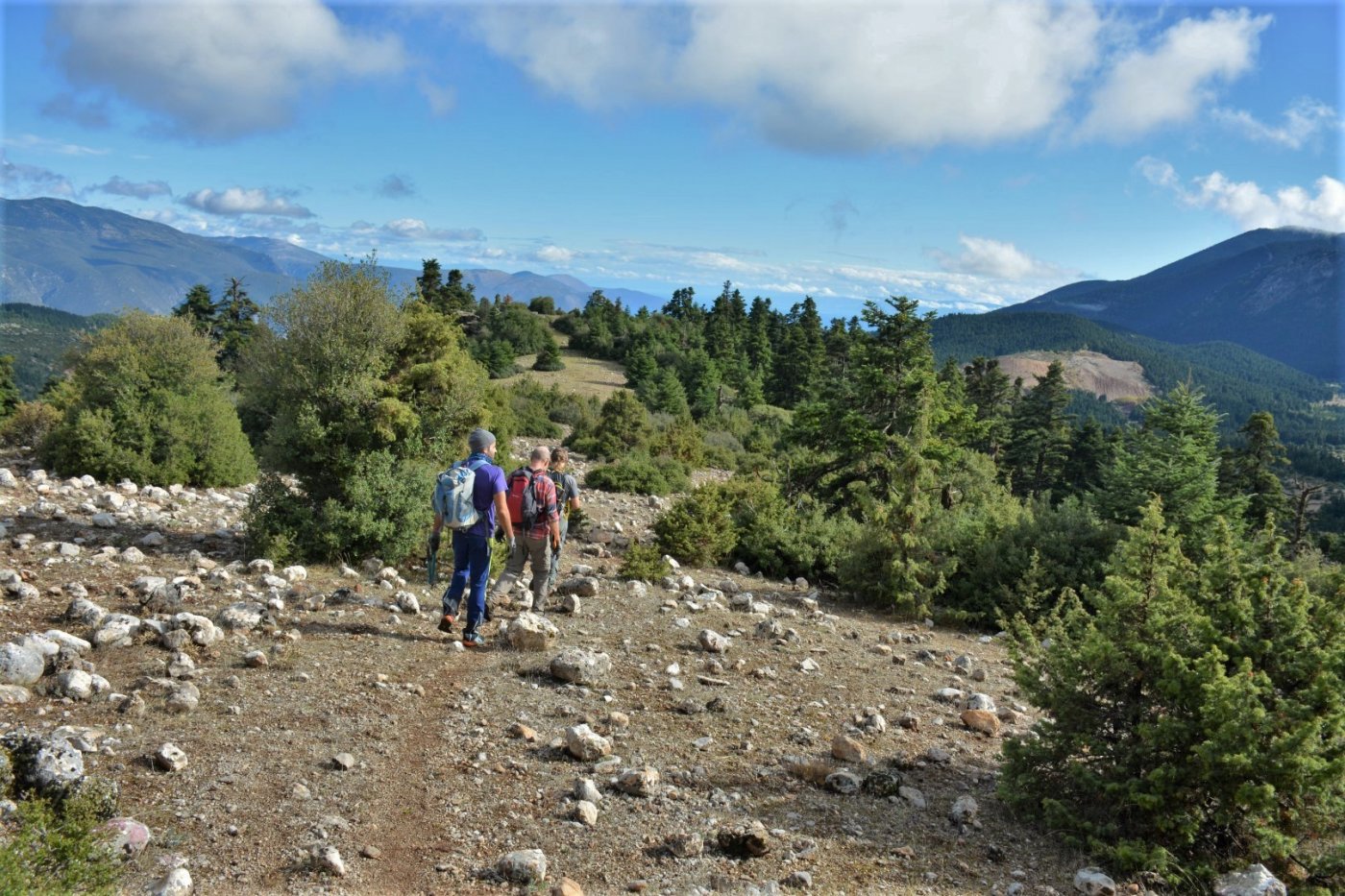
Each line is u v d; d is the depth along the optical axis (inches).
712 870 157.2
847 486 840.9
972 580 482.6
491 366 3299.7
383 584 364.8
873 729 247.4
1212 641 195.3
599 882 149.3
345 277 434.3
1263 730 175.6
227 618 272.2
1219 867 178.1
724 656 310.8
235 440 654.5
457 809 171.3
